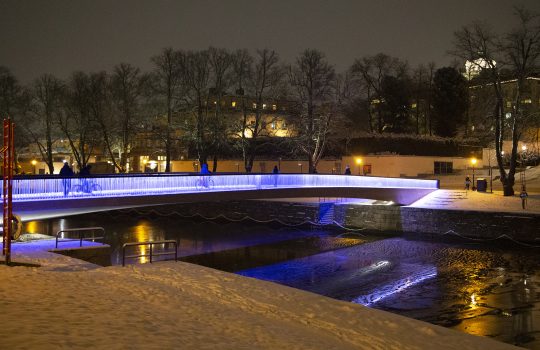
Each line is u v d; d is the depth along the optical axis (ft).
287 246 129.49
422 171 214.69
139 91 192.24
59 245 82.28
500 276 92.79
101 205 78.48
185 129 191.21
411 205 148.97
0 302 37.52
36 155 262.67
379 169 211.82
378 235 143.64
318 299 54.03
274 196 109.81
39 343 25.82
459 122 252.42
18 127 195.83
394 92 254.47
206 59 191.83
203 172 113.09
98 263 80.94
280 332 39.24
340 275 97.25
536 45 144.05
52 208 72.28
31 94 198.18
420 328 45.01
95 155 254.47
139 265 69.10
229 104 225.76
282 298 53.83
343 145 223.10
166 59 189.47
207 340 32.09
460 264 103.71
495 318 68.39
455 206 141.90
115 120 193.57
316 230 154.92
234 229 159.74
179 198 89.51
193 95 189.67
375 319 47.39
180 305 46.01
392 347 39.14
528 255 111.75
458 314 70.49
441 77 253.85
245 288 57.82
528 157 217.56
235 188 100.42
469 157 231.91
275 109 228.84
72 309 36.73
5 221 63.05
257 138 211.82
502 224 125.29
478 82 160.76
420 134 253.44
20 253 74.13
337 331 42.78
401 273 97.40
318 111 197.57
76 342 26.78
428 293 82.43
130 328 32.04
